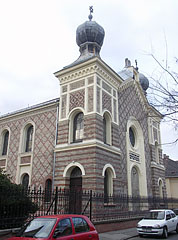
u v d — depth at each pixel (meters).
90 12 26.03
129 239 13.32
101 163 17.55
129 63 30.64
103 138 18.92
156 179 27.45
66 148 18.73
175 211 22.89
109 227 15.02
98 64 19.62
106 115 20.47
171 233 16.08
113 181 18.78
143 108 28.06
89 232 8.55
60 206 16.47
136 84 27.52
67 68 20.69
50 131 21.77
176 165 39.94
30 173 21.77
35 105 24.23
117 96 22.38
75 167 18.30
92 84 19.19
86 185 16.78
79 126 19.42
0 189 10.20
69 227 7.93
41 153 21.64
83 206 16.08
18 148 23.97
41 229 7.43
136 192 23.72
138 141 26.17
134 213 19.09
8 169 23.98
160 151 30.75
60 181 18.22
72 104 19.94
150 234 13.92
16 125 25.27
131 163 23.28
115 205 18.02
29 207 11.16
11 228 10.12
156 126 31.17
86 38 24.25
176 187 37.66
